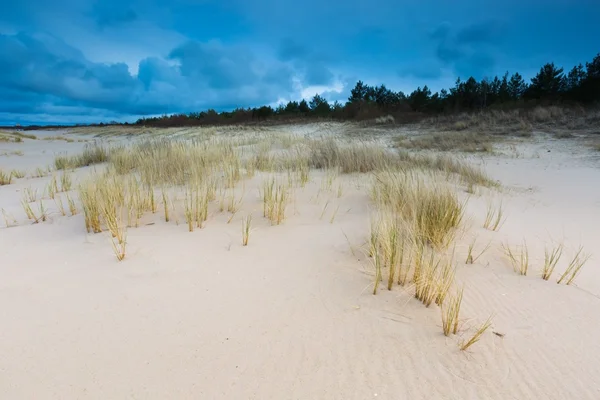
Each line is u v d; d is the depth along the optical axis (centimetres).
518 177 759
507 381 155
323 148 795
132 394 142
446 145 1213
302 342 176
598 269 278
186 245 298
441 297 209
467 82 2577
